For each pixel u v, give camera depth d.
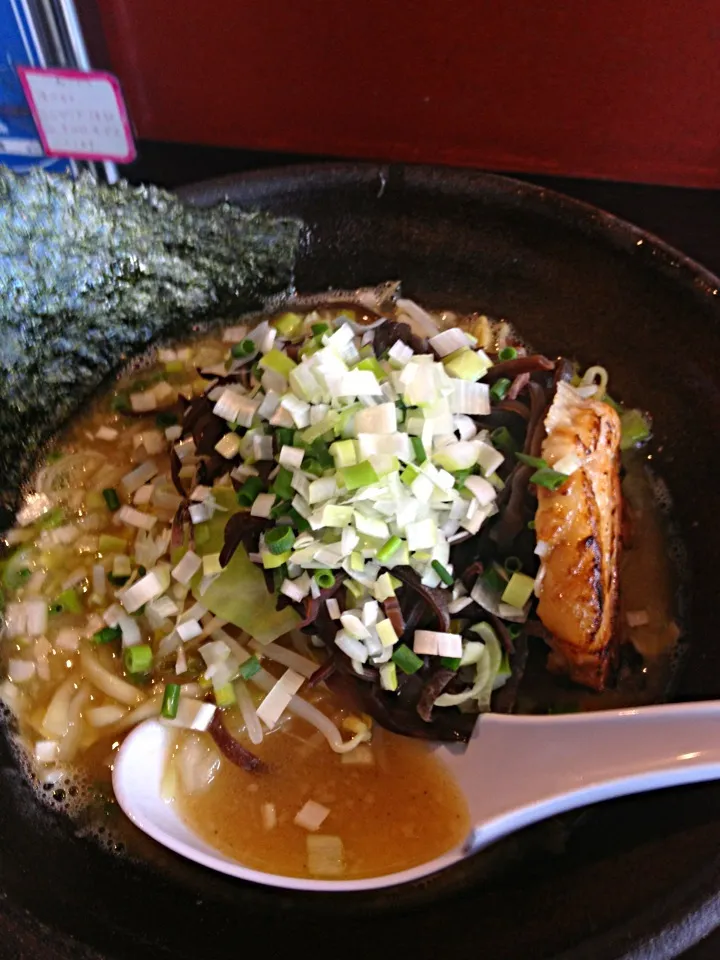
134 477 0.22
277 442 0.18
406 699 0.18
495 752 0.17
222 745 0.18
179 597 0.19
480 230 0.22
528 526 0.18
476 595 0.18
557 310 0.22
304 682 0.18
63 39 0.22
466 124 0.26
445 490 0.18
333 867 0.17
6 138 0.23
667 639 0.20
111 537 0.21
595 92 0.25
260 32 0.24
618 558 0.19
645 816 0.15
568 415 0.18
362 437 0.17
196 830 0.17
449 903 0.16
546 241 0.22
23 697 0.19
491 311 0.24
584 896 0.14
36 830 0.17
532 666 0.19
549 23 0.23
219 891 0.16
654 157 0.26
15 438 0.22
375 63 0.25
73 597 0.20
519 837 0.16
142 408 0.23
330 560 0.17
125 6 0.24
